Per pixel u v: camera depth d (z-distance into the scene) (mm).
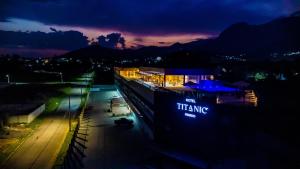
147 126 40156
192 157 29219
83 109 62062
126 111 57406
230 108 28141
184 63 60594
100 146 36031
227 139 27453
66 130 47719
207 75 50375
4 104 65375
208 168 26203
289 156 23234
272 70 87188
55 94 95125
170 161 29578
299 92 36625
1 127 48031
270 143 24859
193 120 30438
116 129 44375
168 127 33781
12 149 37875
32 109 58812
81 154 33094
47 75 174125
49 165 32156
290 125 26078
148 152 33125
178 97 32406
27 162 33156
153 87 40781
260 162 24219
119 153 33281
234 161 25828
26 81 138000
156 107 35656
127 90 64688
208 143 28703
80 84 130750
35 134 45281
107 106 66375
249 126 26719
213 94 33375
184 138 31594
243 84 40688
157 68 52562
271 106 30234
